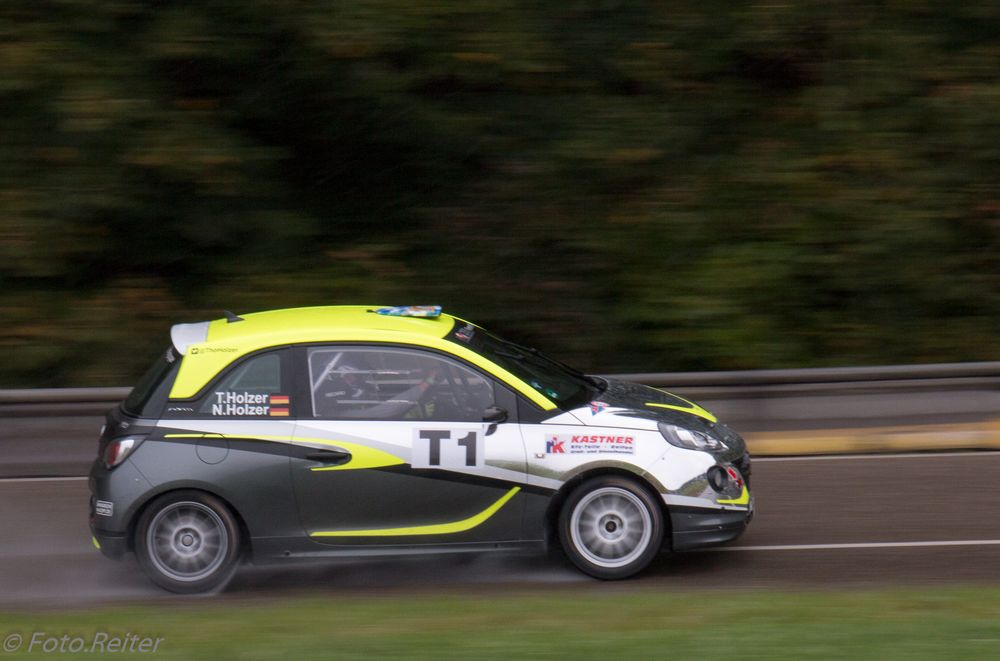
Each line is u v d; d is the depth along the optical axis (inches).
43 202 1226.6
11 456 925.8
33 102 1225.4
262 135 1392.7
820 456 949.2
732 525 640.4
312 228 1370.6
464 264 1365.7
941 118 1382.9
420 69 1295.5
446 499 627.8
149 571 625.6
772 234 1347.2
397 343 641.0
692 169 1386.6
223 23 1258.6
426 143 1395.2
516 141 1392.7
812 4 1407.5
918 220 1338.6
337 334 643.5
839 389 976.3
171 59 1252.5
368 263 1363.2
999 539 705.6
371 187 1461.6
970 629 459.2
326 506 626.5
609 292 1352.1
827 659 417.7
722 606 517.7
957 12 1432.1
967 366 966.4
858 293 1343.5
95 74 1224.8
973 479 852.0
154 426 626.2
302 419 629.3
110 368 1255.5
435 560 689.0
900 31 1427.2
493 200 1386.6
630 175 1375.5
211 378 634.2
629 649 433.1
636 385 737.0
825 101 1406.3
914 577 634.8
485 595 609.3
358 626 486.3
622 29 1409.9
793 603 523.8
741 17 1408.7
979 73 1402.6
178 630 486.9
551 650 433.1
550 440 627.8
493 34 1299.2
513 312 1341.0
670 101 1411.2
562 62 1357.0
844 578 635.5
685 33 1411.2
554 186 1378.0
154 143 1226.0
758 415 976.3
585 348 1326.3
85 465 930.7
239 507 622.8
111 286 1323.8
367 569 674.8
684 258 1348.4
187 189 1285.7
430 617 502.0
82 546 731.4
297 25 1249.4
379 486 625.6
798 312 1333.7
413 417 631.8
